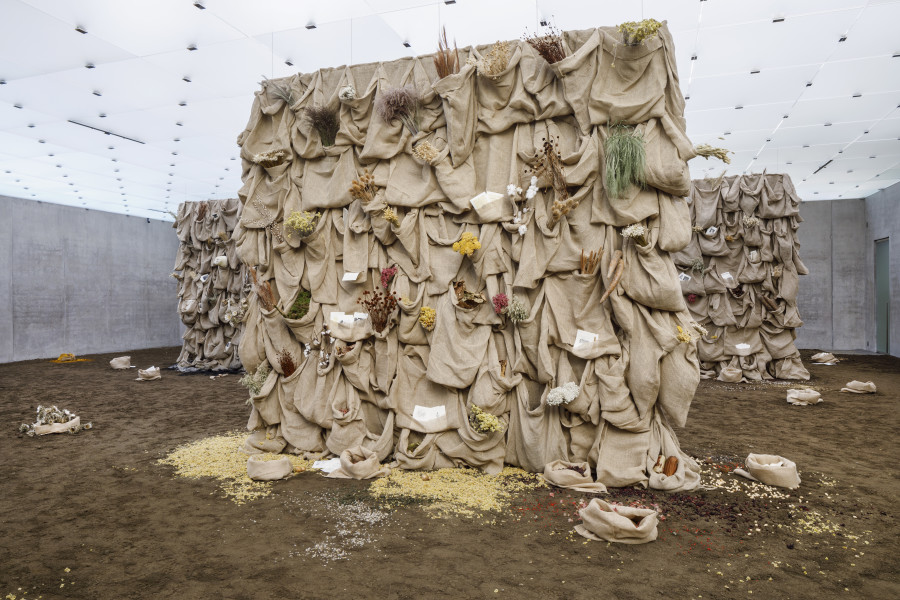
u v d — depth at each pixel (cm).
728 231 1063
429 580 296
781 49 695
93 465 521
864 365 1234
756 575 299
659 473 443
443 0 595
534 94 488
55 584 295
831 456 535
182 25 629
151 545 343
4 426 689
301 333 548
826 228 1638
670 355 453
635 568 308
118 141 1018
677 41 680
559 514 389
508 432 495
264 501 420
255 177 582
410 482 459
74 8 579
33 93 793
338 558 323
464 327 501
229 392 946
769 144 1097
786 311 1043
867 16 613
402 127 529
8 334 1412
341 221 553
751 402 820
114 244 1709
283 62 740
